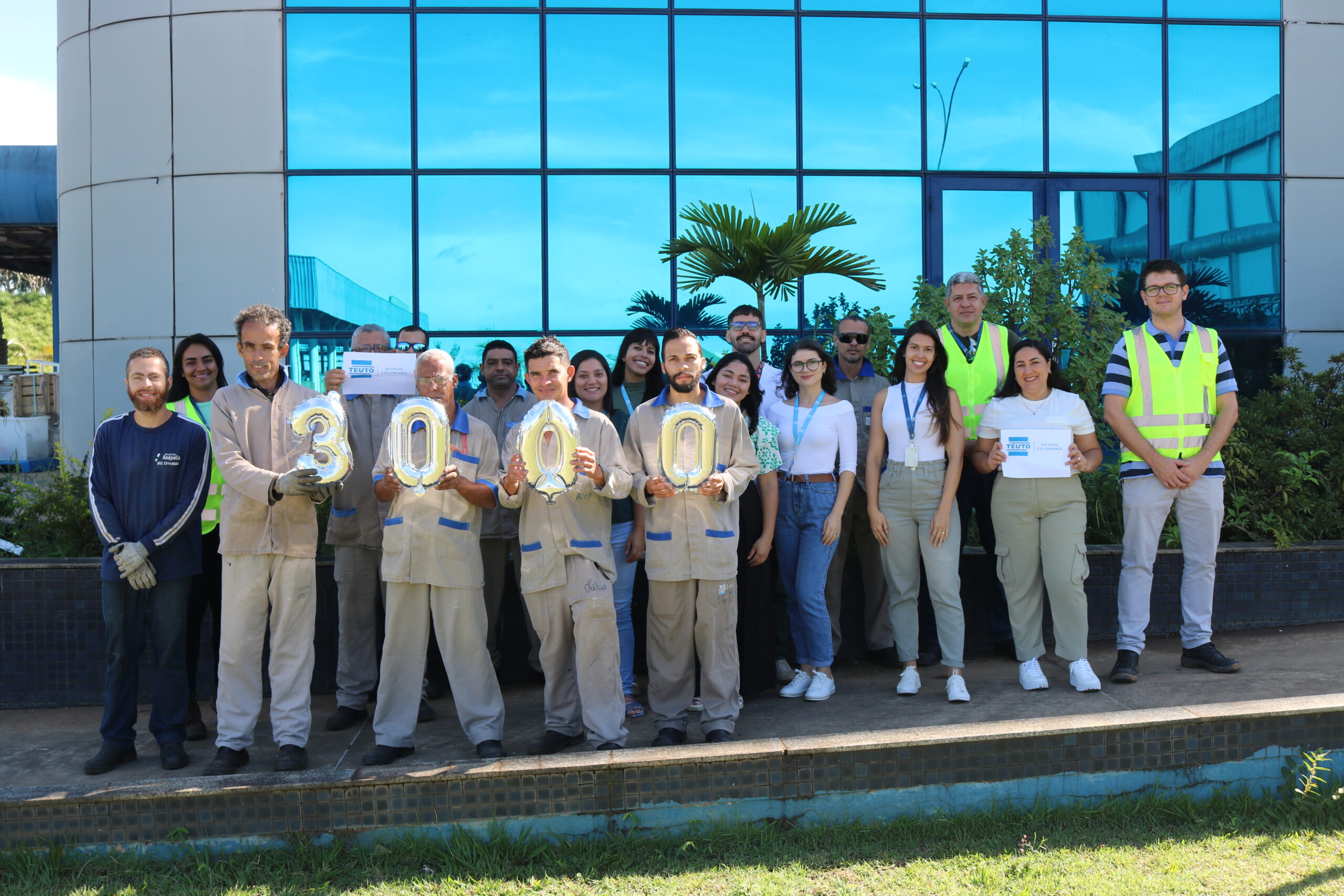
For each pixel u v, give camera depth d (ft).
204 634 16.49
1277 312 32.14
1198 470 15.31
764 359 30.78
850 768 11.89
